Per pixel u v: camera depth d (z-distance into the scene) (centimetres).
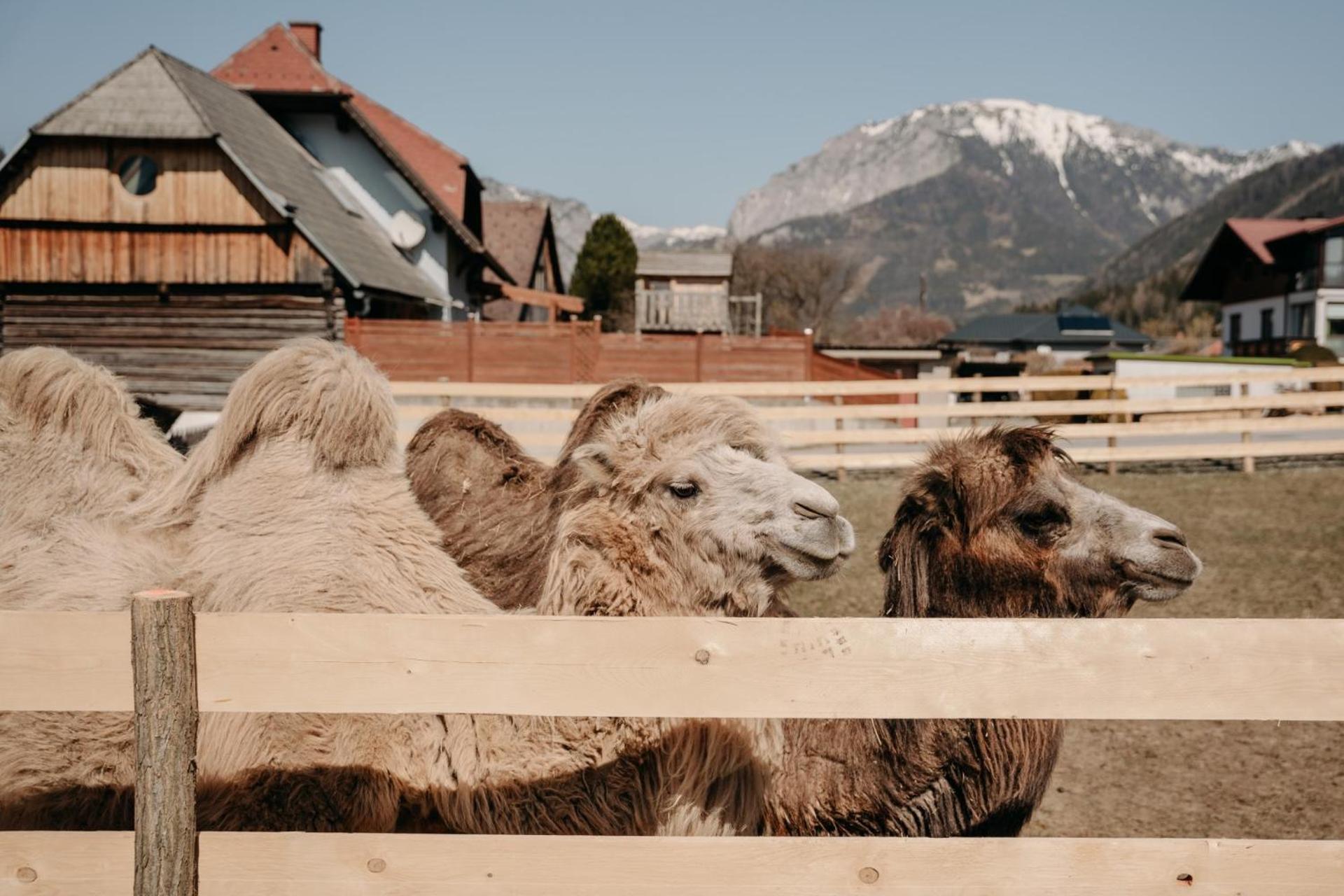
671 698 248
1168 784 610
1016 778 385
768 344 1869
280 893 257
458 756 303
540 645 249
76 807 300
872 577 950
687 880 255
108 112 2034
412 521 339
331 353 344
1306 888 251
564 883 256
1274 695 242
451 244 2948
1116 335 7831
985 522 404
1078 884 252
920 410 1472
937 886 253
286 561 315
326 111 2802
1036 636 245
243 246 2088
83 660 253
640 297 4472
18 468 340
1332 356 3097
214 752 295
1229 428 1459
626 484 349
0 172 2064
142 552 324
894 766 379
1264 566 979
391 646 250
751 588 345
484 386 1423
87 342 2128
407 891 257
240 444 336
